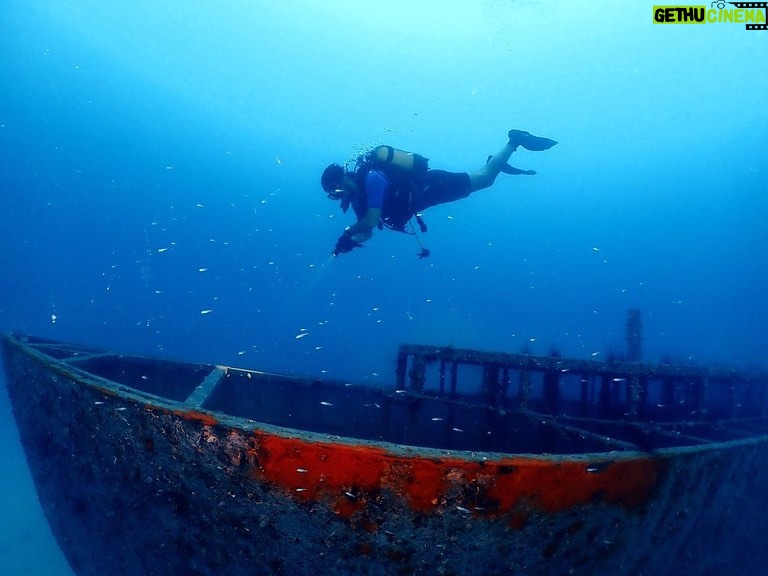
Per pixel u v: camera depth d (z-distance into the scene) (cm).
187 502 257
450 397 518
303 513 224
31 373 354
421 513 215
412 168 505
